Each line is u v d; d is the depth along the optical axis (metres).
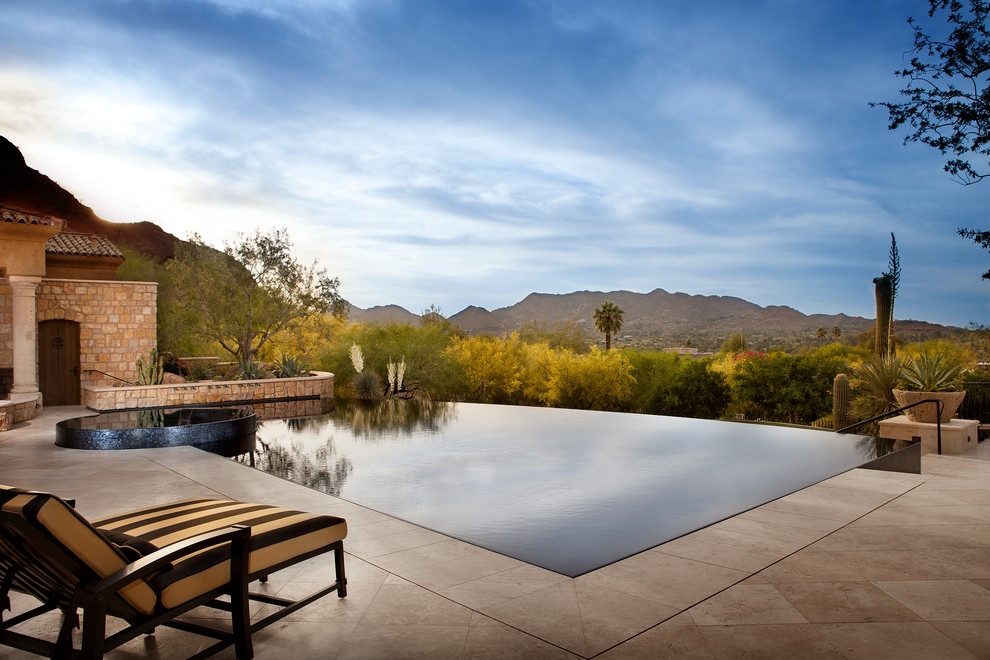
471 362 29.02
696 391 32.09
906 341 17.89
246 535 2.38
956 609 2.87
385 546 3.93
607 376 29.97
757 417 31.89
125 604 2.07
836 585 3.20
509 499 5.77
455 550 3.86
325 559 3.66
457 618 2.79
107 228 53.12
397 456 8.30
